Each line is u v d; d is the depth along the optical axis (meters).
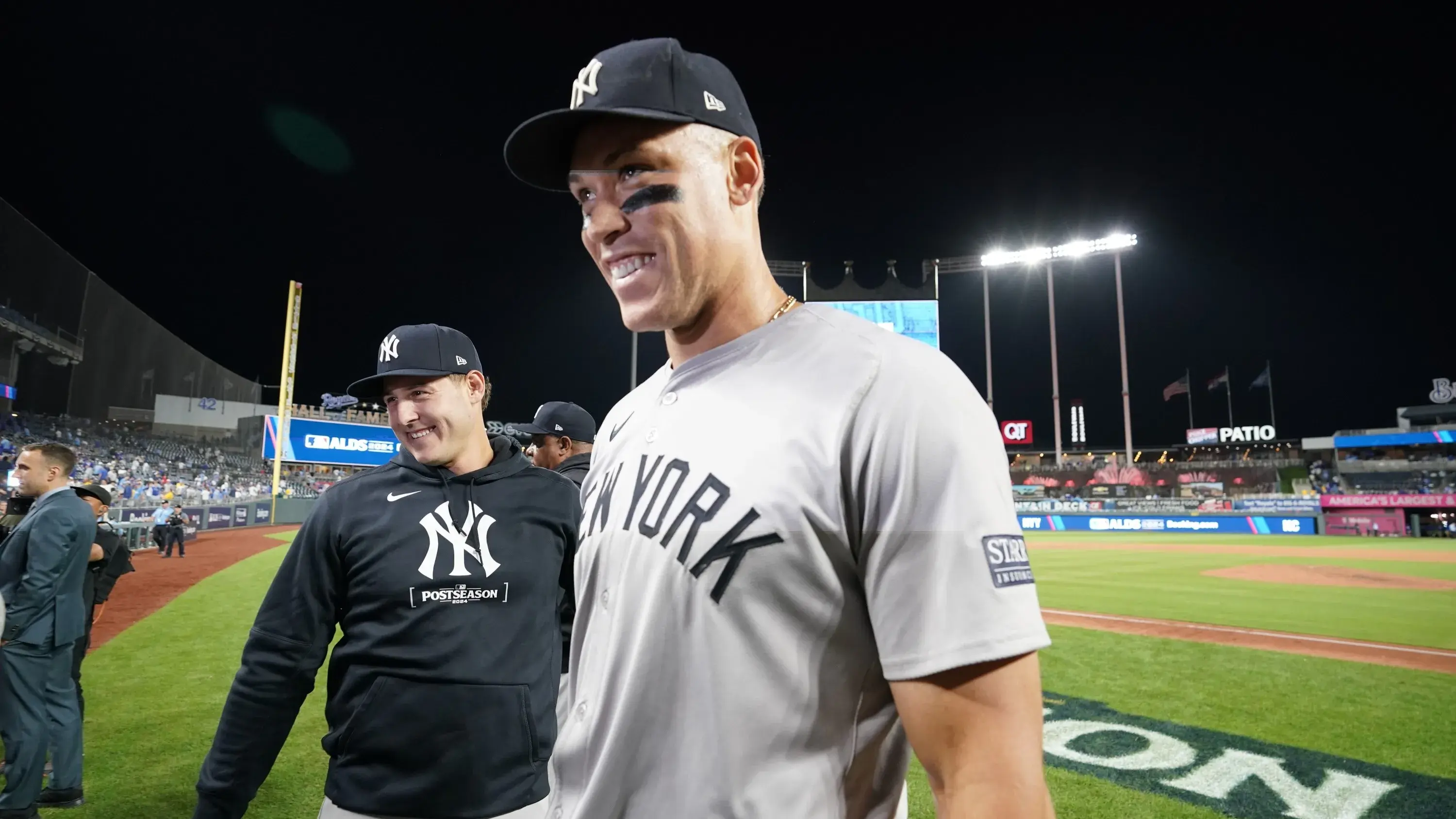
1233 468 41.31
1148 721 4.96
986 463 0.79
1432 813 3.55
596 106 0.92
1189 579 13.70
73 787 3.61
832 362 0.87
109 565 4.45
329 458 34.91
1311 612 9.66
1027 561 0.80
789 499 0.80
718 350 0.97
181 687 5.66
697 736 0.81
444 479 2.27
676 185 0.92
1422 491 35.69
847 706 0.81
